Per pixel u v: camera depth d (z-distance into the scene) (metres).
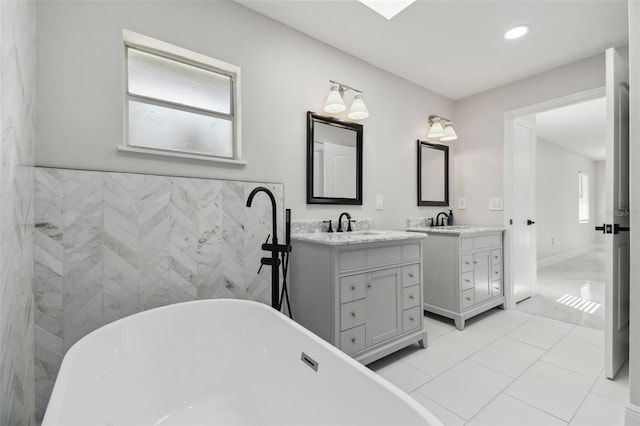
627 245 1.92
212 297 1.84
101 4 1.52
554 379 1.73
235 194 1.93
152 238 1.64
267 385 1.36
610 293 1.73
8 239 0.89
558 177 5.98
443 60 2.65
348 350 1.77
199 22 1.82
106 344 1.21
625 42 2.35
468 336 2.35
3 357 0.84
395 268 2.03
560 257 5.96
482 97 3.29
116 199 1.54
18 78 1.02
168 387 1.38
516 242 3.19
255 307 1.53
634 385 1.35
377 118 2.77
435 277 2.70
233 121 2.03
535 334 2.38
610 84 1.74
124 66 1.66
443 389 1.64
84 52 1.48
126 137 1.66
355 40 2.36
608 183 1.75
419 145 3.11
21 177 1.08
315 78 2.34
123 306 1.56
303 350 1.19
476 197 3.33
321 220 2.35
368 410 0.89
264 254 2.04
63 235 1.41
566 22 2.12
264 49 2.08
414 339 2.10
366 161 2.69
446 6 1.97
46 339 1.37
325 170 2.39
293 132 2.22
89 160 1.49
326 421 1.04
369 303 1.88
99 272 1.50
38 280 1.36
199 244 1.79
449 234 2.58
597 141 5.66
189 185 1.76
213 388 1.48
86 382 1.05
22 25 1.08
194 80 1.90
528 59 2.63
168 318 1.45
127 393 1.24
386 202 2.84
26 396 1.21
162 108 1.79
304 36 2.28
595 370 1.83
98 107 1.51
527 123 3.41
